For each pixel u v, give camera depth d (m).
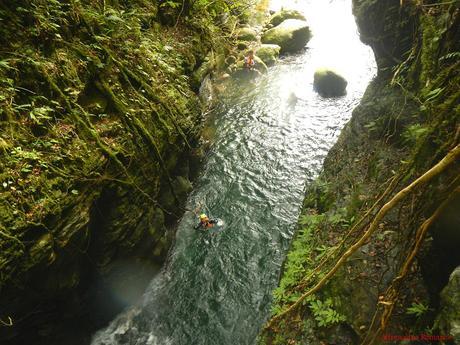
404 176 4.57
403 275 3.52
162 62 8.50
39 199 4.81
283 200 9.70
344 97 14.05
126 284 7.12
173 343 6.91
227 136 12.48
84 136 5.75
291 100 14.24
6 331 5.09
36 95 5.34
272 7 21.78
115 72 6.88
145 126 7.08
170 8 10.28
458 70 4.39
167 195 8.31
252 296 7.46
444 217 3.86
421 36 6.54
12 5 5.38
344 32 19.47
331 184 7.95
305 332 5.40
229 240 8.70
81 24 6.49
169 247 8.47
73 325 6.46
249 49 17.48
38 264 4.77
